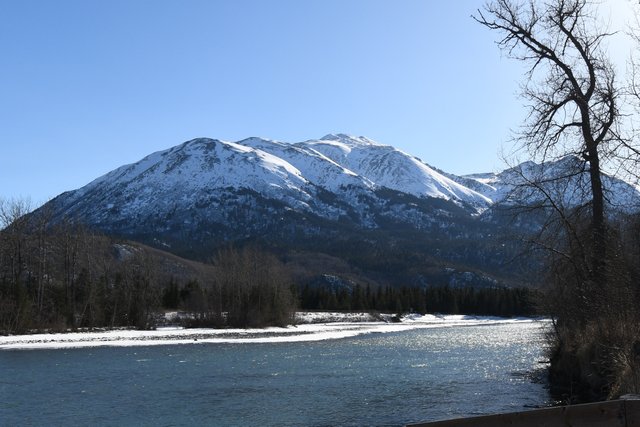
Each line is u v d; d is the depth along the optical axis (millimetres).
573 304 23906
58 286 77375
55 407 24609
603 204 21500
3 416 22828
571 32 21703
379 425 20609
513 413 5613
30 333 66438
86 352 50844
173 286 114875
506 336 73438
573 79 21734
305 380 32500
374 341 66188
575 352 23203
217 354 49438
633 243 20625
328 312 137125
